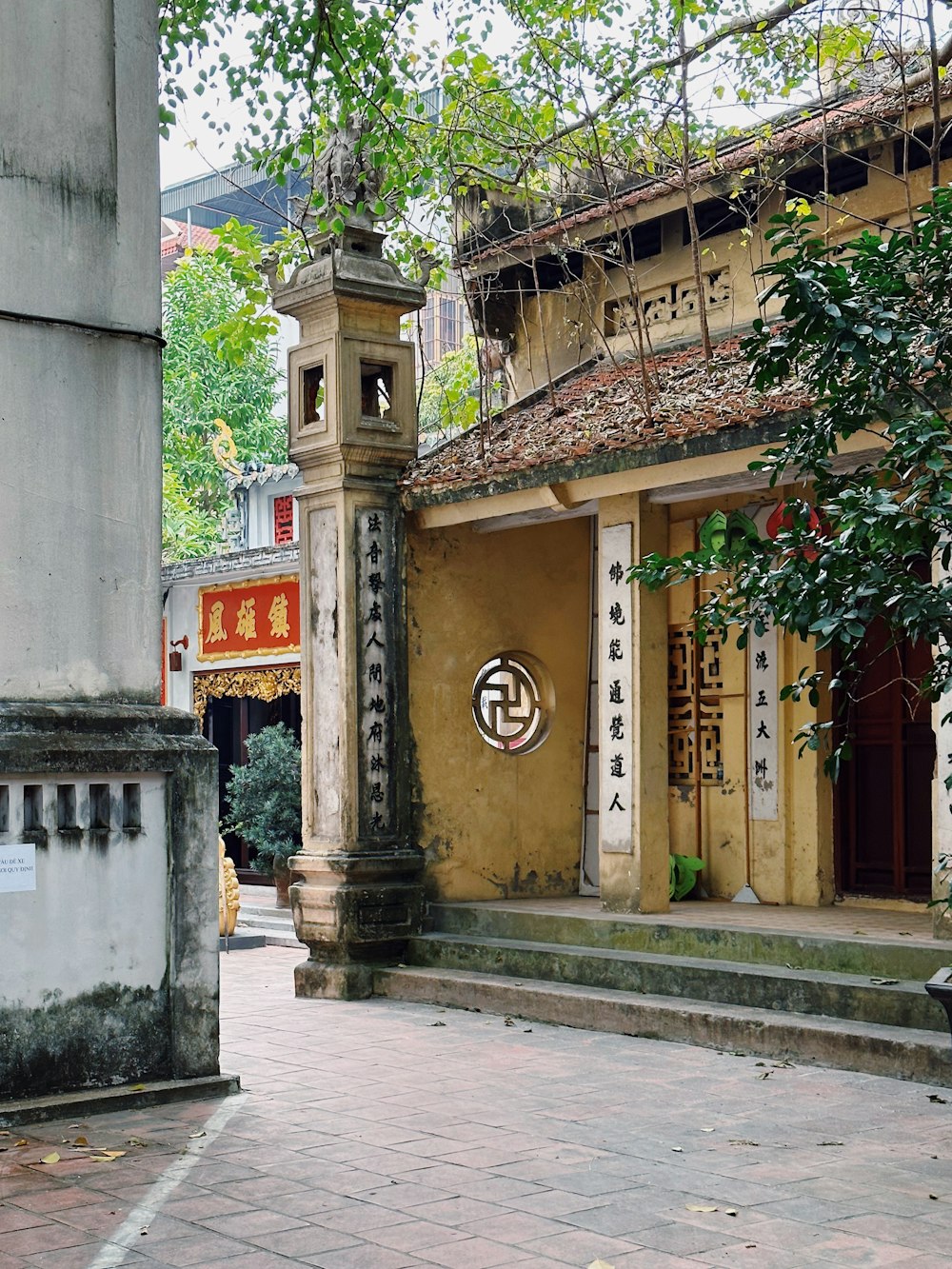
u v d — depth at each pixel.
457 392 13.71
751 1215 5.14
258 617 17.77
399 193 11.49
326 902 10.88
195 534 23.31
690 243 12.40
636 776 10.23
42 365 7.15
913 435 5.40
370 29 10.16
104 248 7.39
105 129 7.43
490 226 13.41
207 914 7.44
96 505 7.31
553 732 12.20
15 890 6.82
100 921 7.10
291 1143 6.27
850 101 11.35
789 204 9.53
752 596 5.67
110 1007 7.10
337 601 11.07
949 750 8.11
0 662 6.96
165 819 7.36
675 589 12.02
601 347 13.14
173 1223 5.08
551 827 12.13
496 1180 5.64
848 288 5.47
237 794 16.53
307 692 11.34
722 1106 6.90
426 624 11.47
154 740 7.31
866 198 11.12
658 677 10.35
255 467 22.22
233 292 24.39
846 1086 7.32
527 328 13.85
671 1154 6.02
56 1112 6.74
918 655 10.52
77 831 7.04
